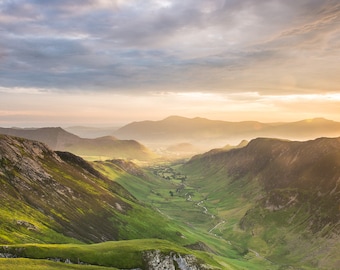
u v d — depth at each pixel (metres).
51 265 106.12
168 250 134.00
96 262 120.81
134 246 133.62
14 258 105.31
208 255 178.88
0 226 157.50
